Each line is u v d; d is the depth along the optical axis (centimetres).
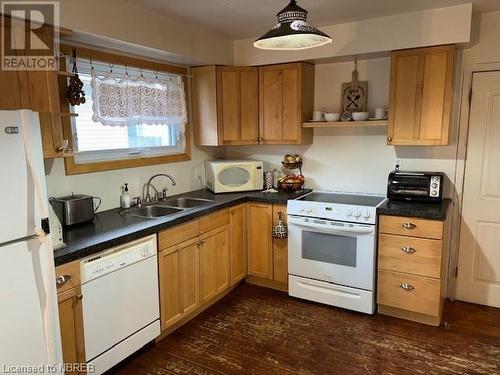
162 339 267
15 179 149
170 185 349
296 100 341
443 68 276
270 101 354
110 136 294
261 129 362
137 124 296
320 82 356
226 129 358
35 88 200
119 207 299
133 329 234
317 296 316
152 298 247
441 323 284
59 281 186
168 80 326
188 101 360
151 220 257
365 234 285
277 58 341
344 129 350
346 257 297
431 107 284
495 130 293
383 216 282
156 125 329
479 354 245
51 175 249
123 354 228
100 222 253
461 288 321
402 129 296
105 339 216
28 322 159
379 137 335
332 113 348
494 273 307
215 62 341
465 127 301
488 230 305
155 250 247
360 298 296
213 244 306
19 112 149
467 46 283
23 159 152
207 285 302
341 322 288
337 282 304
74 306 196
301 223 310
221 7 264
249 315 301
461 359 239
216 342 263
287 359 243
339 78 345
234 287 354
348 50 307
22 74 194
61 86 245
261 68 354
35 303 161
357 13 280
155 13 274
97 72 271
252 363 239
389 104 298
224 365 238
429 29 274
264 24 308
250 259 353
